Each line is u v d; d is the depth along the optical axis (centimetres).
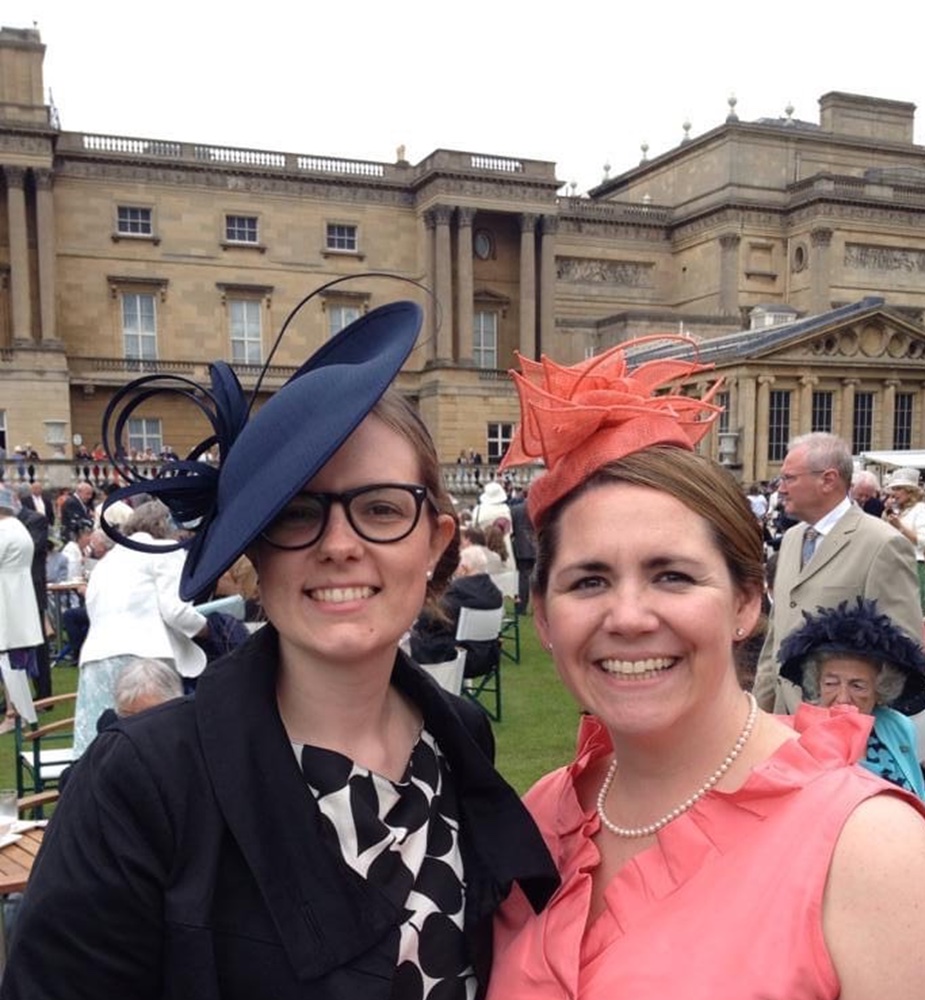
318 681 169
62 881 147
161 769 152
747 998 146
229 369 177
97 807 150
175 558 607
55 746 820
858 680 356
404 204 4425
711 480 178
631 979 158
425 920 167
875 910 146
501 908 191
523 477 3366
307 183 4262
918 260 5175
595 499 176
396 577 163
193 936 144
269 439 158
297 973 146
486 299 4488
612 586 175
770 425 3356
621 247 5156
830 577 482
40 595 1006
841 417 3475
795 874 152
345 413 153
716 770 178
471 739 188
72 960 145
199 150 4128
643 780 184
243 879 151
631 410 180
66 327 3934
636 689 173
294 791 157
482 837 181
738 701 186
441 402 4231
